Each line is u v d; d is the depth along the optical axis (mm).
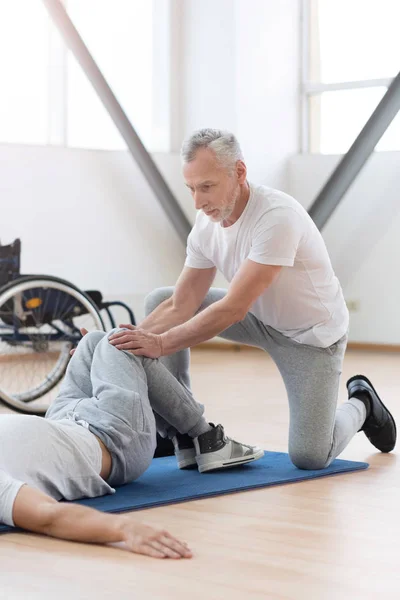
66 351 4578
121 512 2381
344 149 7184
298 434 2930
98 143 7309
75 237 7016
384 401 4555
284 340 2973
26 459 2262
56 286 4453
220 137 2621
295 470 2943
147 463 2635
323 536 2197
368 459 3201
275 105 7234
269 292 2855
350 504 2529
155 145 7508
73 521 2086
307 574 1896
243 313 2707
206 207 2662
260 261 2678
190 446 2920
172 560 1979
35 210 6812
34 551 2027
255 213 2727
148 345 2678
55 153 6898
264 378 5566
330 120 7234
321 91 7234
